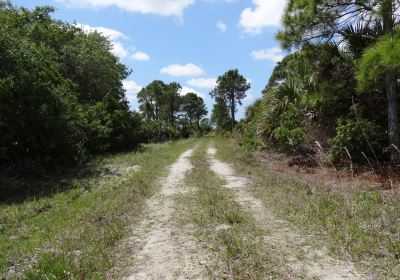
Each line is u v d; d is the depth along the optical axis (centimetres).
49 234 696
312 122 1459
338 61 1264
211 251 571
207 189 1052
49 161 1627
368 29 1173
